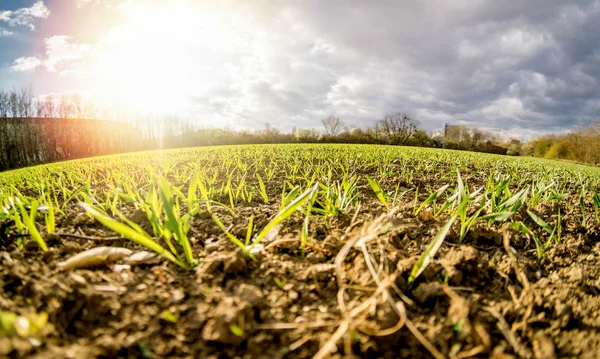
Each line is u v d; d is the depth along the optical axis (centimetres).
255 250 146
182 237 133
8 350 75
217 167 532
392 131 3622
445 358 90
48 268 126
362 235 132
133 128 3550
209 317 100
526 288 122
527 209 257
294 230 184
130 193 236
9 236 164
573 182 488
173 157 810
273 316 104
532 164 909
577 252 173
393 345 95
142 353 86
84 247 156
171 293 113
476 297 120
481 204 181
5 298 104
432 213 221
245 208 241
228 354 89
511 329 105
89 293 106
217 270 130
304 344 93
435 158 743
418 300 116
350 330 95
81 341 89
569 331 105
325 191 245
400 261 136
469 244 174
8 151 2703
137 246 159
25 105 2878
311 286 123
